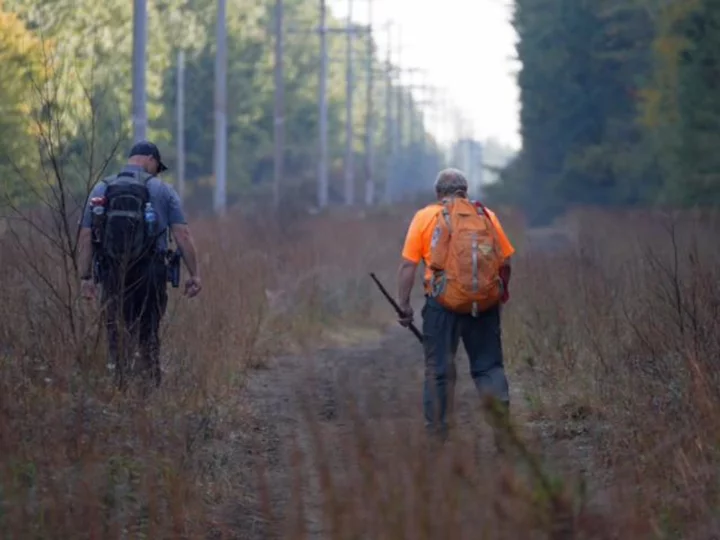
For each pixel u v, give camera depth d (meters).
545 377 30.73
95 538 16.64
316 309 50.16
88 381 23.31
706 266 32.78
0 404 20.12
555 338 33.69
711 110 90.62
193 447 21.91
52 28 66.88
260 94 188.50
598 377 27.56
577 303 35.81
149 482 18.27
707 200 90.25
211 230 60.66
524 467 15.31
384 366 35.31
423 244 25.06
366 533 14.03
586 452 22.89
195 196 175.38
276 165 116.38
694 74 91.06
